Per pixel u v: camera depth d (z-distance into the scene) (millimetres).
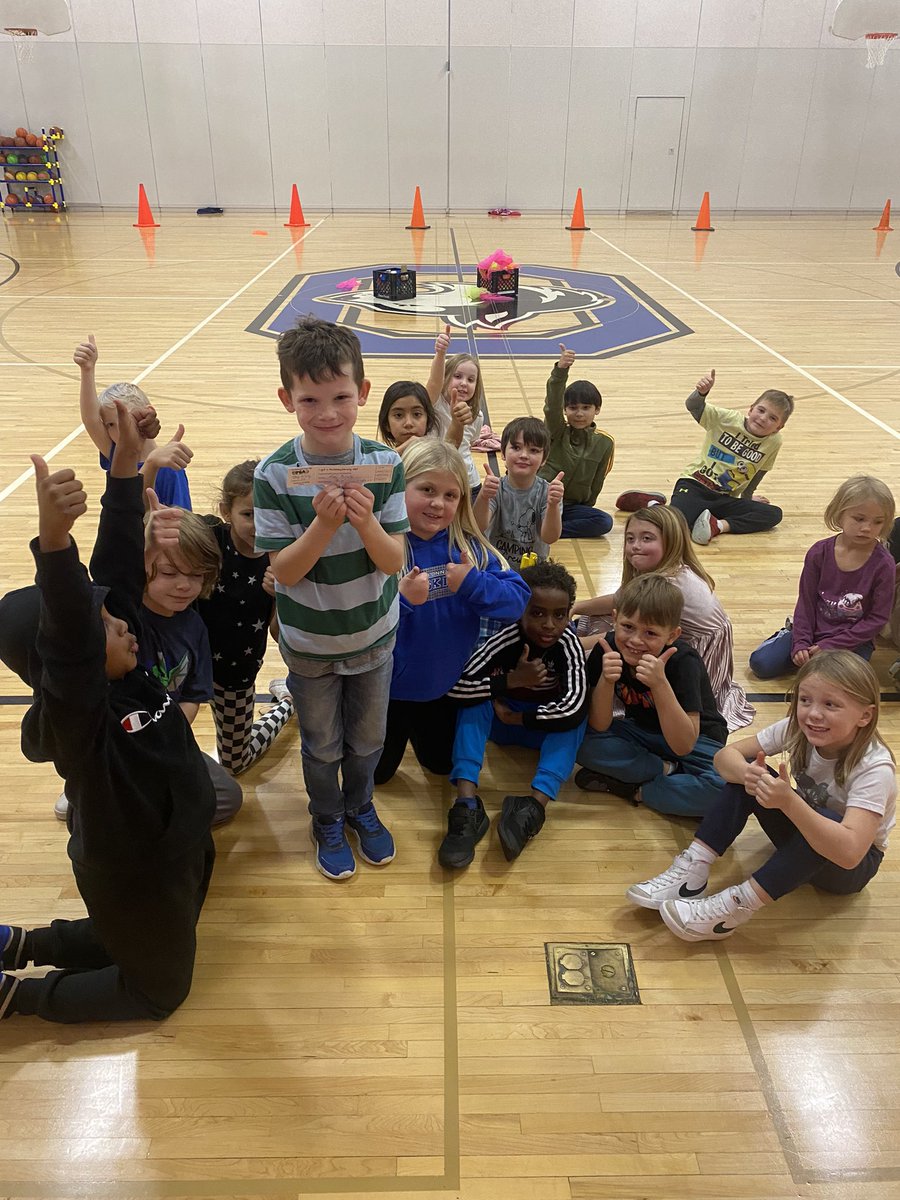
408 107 15586
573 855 2293
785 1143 1587
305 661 1905
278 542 1733
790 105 15609
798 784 2049
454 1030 1797
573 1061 1733
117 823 1469
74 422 5609
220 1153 1558
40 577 1256
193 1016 1821
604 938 2031
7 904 2098
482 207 16406
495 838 2346
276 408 5879
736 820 2057
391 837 2271
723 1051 1760
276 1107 1638
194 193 16172
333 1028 1798
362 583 1812
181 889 1663
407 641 2289
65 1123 1609
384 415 3221
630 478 4891
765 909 2125
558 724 2357
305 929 2043
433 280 10461
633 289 10109
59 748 1369
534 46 15188
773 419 4141
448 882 2193
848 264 11758
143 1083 1680
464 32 15070
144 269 10844
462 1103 1648
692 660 2410
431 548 2268
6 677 3082
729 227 15219
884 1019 1841
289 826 2385
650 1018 1830
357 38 15047
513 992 1885
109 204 16219
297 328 1604
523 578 2379
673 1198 1491
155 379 6512
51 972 1808
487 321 8547
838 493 2871
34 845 2295
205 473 4727
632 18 15008
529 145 15945
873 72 15312
